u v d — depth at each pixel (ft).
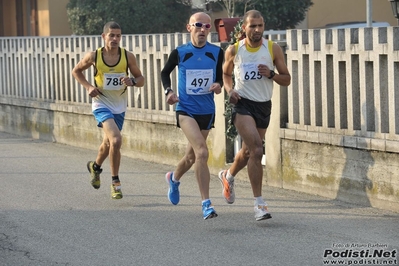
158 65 85.66
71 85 101.45
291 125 68.13
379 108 59.06
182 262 46.75
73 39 100.17
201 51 57.06
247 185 71.26
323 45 63.93
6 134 116.26
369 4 114.83
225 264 46.01
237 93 55.47
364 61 59.98
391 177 57.47
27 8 239.91
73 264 47.03
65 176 78.43
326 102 64.08
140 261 47.26
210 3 205.57
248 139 55.36
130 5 202.28
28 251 50.31
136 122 88.74
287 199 64.13
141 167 83.25
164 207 62.95
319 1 225.35
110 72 64.13
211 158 77.82
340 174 62.23
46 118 106.73
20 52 114.42
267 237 52.16
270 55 56.39
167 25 208.44
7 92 119.44
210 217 54.85
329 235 52.08
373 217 56.59
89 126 97.14
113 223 57.57
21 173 80.74
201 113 57.36
